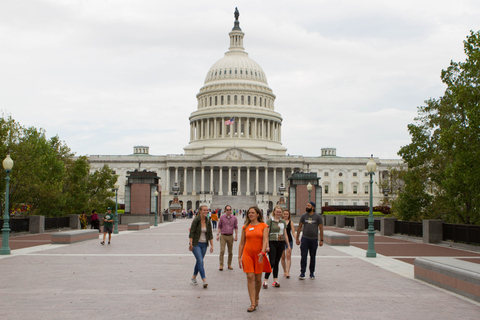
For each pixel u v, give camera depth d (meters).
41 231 45.22
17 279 18.69
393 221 45.34
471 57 36.34
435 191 48.25
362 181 168.00
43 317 12.93
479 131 34.88
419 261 19.14
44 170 56.34
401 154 48.84
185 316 13.15
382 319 12.96
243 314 13.42
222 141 175.38
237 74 183.88
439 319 12.97
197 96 189.75
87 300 15.05
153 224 67.94
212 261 24.94
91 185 72.25
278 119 186.88
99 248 31.03
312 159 167.50
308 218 19.42
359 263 24.09
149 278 19.12
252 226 14.41
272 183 167.50
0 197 50.91
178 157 161.75
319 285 17.92
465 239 32.97
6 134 49.22
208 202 149.75
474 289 15.35
